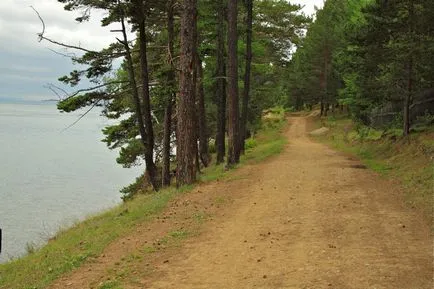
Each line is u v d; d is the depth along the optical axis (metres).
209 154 33.94
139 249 9.21
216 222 11.20
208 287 6.91
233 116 22.81
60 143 78.19
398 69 21.97
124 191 28.55
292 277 7.10
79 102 18.81
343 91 43.88
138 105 19.70
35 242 20.16
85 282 7.52
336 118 60.22
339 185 15.69
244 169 21.33
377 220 10.62
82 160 55.97
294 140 45.09
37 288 7.57
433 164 16.00
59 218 25.69
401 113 28.55
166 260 8.36
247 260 8.10
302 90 78.75
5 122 138.62
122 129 27.09
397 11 21.77
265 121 67.31
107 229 11.79
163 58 21.86
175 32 22.75
